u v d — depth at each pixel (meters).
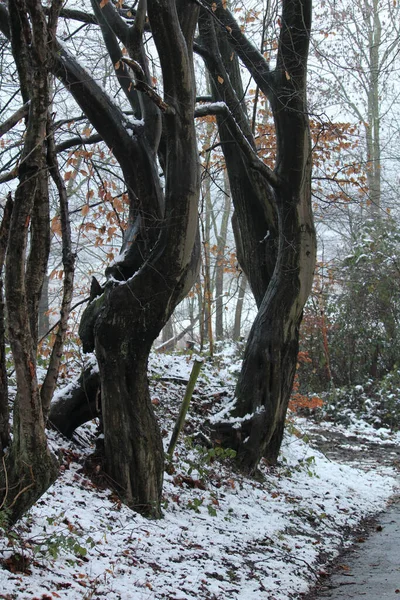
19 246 4.34
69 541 5.15
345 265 21.47
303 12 9.84
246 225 11.42
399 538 8.48
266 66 10.50
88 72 7.31
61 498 6.43
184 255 7.02
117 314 7.08
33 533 5.41
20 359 4.45
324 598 6.24
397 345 20.44
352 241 23.09
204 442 9.95
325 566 7.36
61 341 4.93
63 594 4.68
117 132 7.40
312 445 14.16
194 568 6.06
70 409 7.93
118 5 9.26
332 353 20.86
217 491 8.84
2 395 5.18
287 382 10.77
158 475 7.43
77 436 8.20
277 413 10.54
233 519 8.11
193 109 6.98
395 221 22.34
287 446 12.29
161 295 7.06
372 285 20.64
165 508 7.58
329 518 9.27
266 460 10.93
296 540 7.95
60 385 9.63
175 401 11.47
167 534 6.72
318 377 20.72
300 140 10.19
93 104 7.31
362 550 8.05
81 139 8.39
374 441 16.58
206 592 5.63
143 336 7.18
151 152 7.55
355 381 20.56
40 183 4.84
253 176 10.92
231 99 10.77
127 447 7.21
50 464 4.77
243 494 9.18
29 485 4.71
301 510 9.16
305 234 10.58
